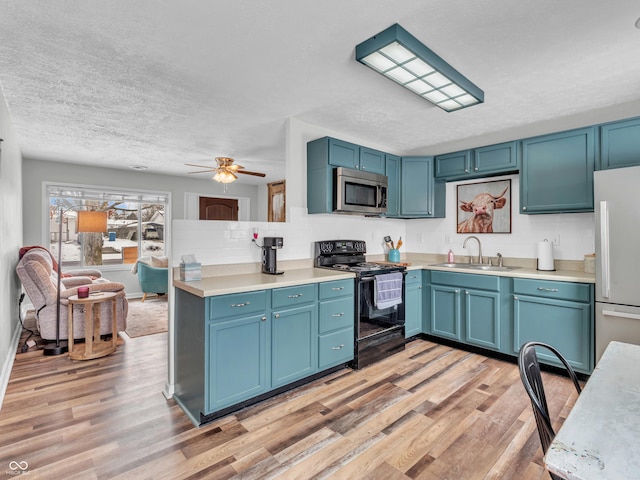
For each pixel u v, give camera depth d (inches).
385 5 61.9
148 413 87.4
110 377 109.5
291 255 127.3
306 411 88.0
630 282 91.8
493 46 75.2
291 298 96.9
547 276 111.0
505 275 120.8
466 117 120.6
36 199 202.8
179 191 262.8
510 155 130.9
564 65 83.7
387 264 141.7
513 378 107.5
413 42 71.8
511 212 142.1
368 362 119.1
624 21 66.2
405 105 110.3
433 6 62.1
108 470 66.0
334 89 98.6
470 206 154.9
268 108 113.9
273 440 75.8
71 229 138.9
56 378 108.7
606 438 31.6
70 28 70.0
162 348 137.6
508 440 75.7
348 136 142.8
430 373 111.9
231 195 291.6
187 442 74.9
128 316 189.8
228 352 83.7
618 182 93.6
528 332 115.5
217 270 106.8
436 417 85.0
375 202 137.0
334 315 108.8
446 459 69.6
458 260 158.7
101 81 94.7
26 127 137.9
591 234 121.7
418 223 174.4
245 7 63.0
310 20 66.7
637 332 91.2
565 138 116.5
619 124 105.6
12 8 63.3
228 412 86.4
